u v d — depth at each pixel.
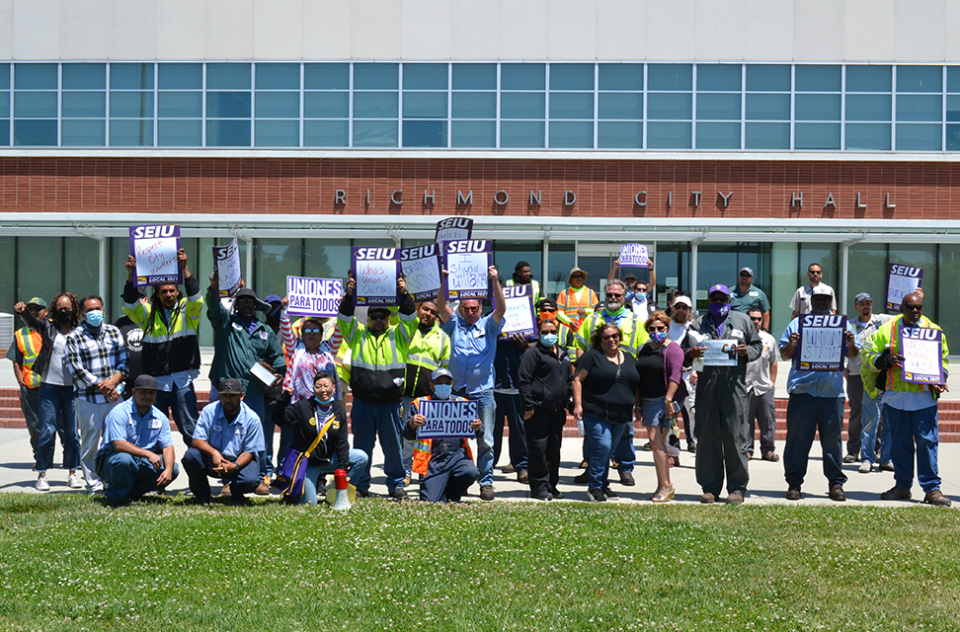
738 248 22.47
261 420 9.91
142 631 5.26
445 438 9.20
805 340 9.58
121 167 22.67
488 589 6.16
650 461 12.55
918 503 9.59
